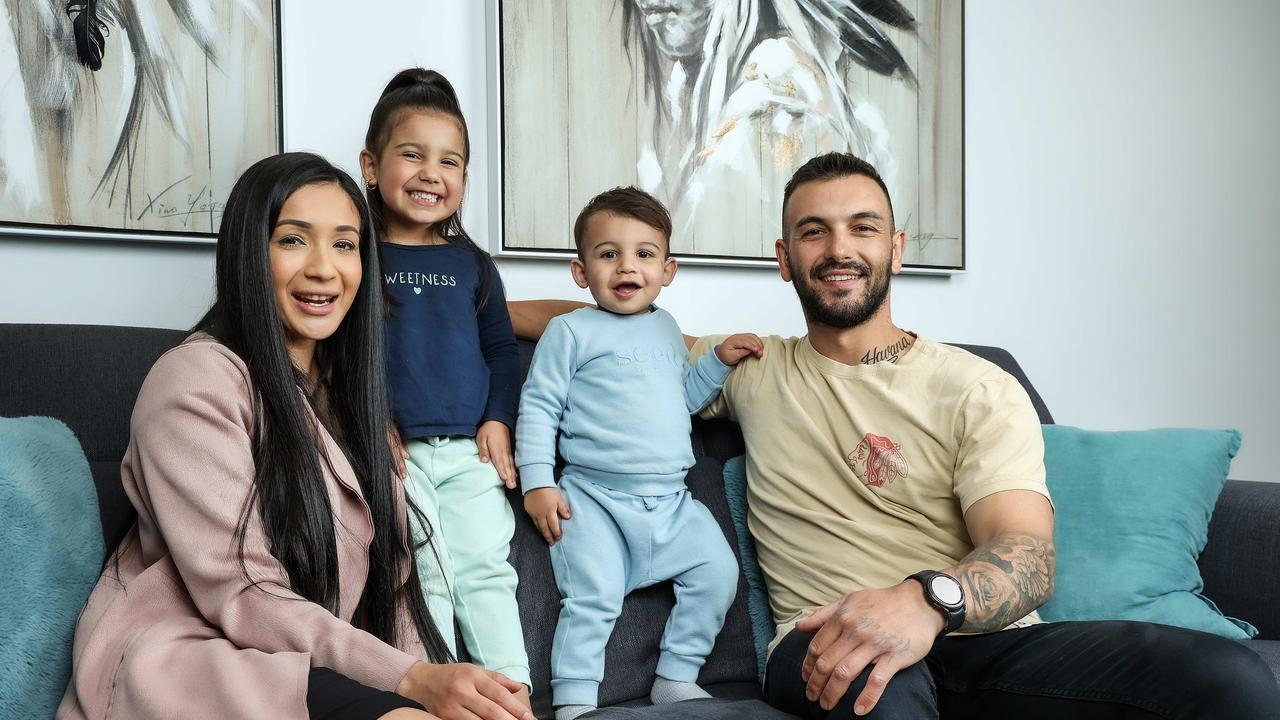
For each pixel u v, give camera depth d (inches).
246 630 44.4
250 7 70.2
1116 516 68.4
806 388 67.7
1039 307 108.6
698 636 63.5
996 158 105.7
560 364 66.2
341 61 74.8
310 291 52.7
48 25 63.1
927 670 51.0
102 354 57.5
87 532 48.5
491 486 62.1
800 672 52.6
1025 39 107.8
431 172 65.2
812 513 64.2
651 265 68.8
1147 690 49.1
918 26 99.4
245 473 46.8
